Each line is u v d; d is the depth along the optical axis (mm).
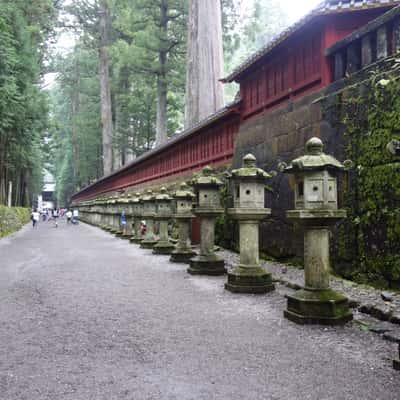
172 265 10469
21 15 26109
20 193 46094
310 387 3291
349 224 7125
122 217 22594
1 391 3246
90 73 56125
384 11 7930
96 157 63062
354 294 6043
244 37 31375
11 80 19688
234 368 3693
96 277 8672
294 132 9305
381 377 3473
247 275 6984
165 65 31797
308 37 8969
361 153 6945
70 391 3236
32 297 6777
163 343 4391
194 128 15766
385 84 6387
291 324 5039
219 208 9023
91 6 42781
